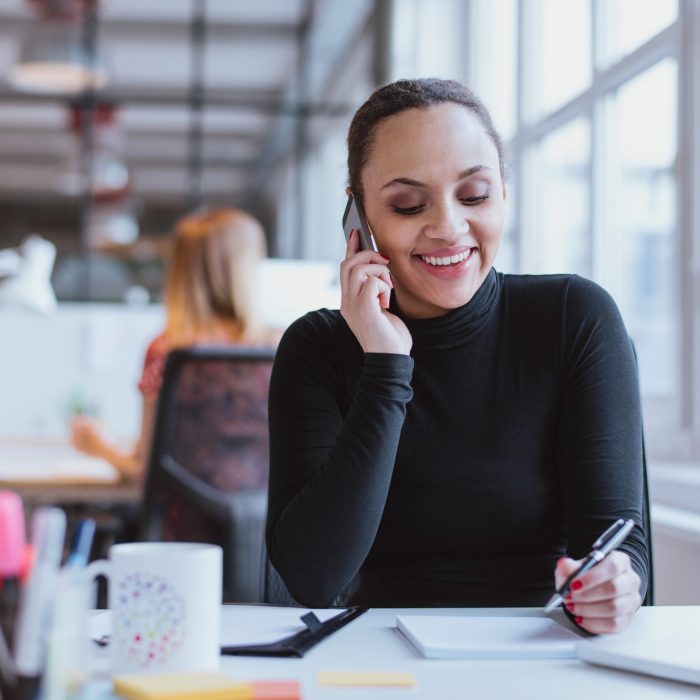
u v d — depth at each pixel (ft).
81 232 26.43
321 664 2.93
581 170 11.37
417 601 4.27
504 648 3.03
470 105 4.22
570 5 11.60
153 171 32.63
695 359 8.28
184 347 7.12
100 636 3.16
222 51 25.57
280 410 4.40
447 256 4.19
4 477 8.95
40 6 21.07
